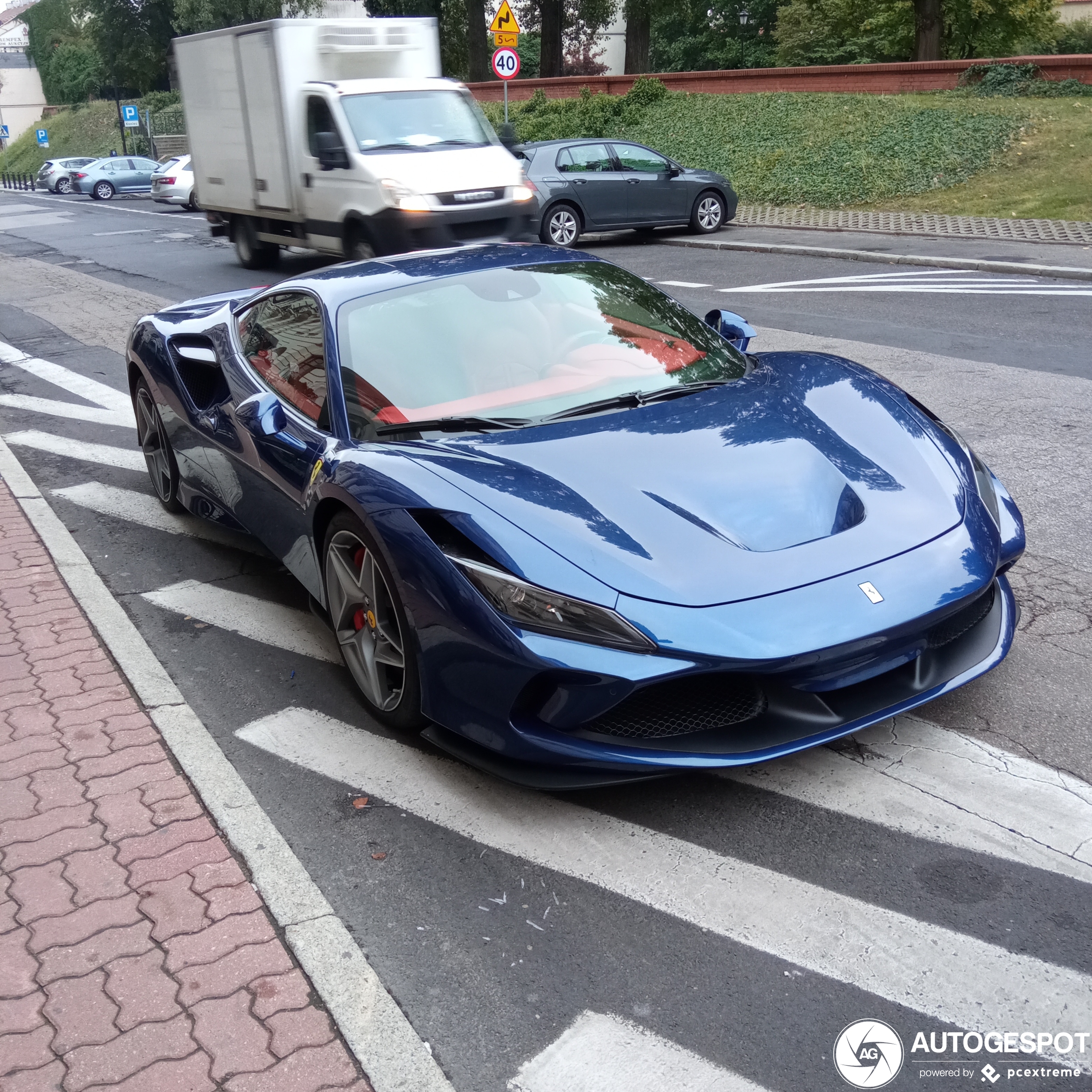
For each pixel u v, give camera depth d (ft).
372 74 41.14
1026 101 61.31
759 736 8.71
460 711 9.16
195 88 47.50
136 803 9.51
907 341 27.30
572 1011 7.01
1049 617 12.26
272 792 9.70
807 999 7.00
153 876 8.50
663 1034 6.78
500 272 12.98
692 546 8.87
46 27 267.39
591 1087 6.41
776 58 152.46
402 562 9.31
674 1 108.68
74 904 8.21
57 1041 6.92
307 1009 7.09
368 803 9.48
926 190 54.85
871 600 8.58
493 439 10.34
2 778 10.00
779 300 34.14
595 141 50.57
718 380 11.87
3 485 19.10
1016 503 15.88
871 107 65.92
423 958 7.57
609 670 8.23
